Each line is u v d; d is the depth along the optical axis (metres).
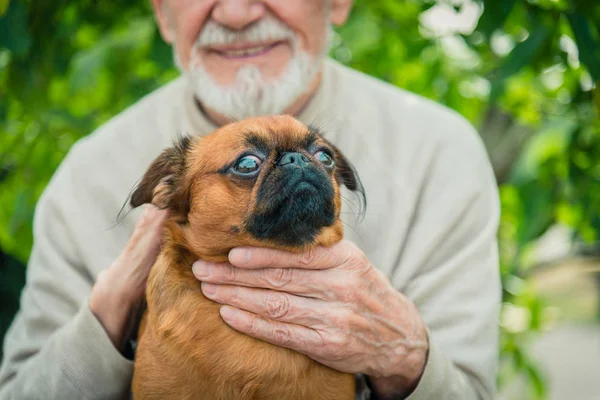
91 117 0.93
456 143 0.65
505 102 0.92
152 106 0.70
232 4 0.62
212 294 0.50
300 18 0.63
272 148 0.50
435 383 0.53
